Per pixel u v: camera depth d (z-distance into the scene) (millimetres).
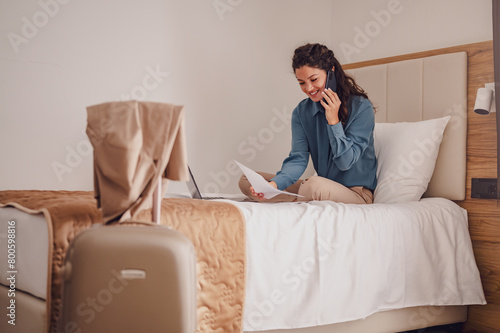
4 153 2906
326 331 1972
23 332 1574
